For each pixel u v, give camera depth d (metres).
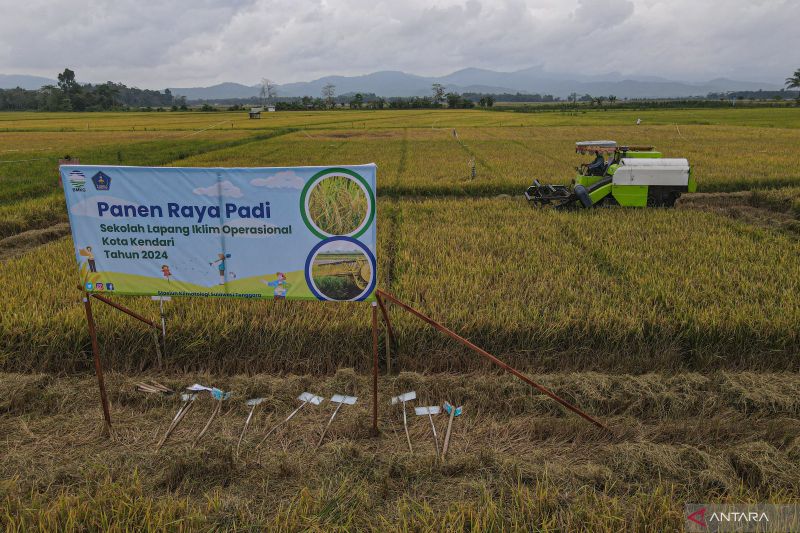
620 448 4.64
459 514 3.83
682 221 11.94
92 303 6.86
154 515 3.77
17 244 12.20
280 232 4.64
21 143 36.94
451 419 5.11
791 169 19.72
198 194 4.61
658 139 35.28
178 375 6.09
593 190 13.61
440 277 8.17
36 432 4.97
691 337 6.39
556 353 6.36
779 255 9.23
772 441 4.90
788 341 6.21
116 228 4.76
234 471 4.44
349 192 4.46
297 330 6.41
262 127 53.56
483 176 19.94
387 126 55.34
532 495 4.14
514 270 8.55
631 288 7.74
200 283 4.87
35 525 3.77
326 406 5.40
